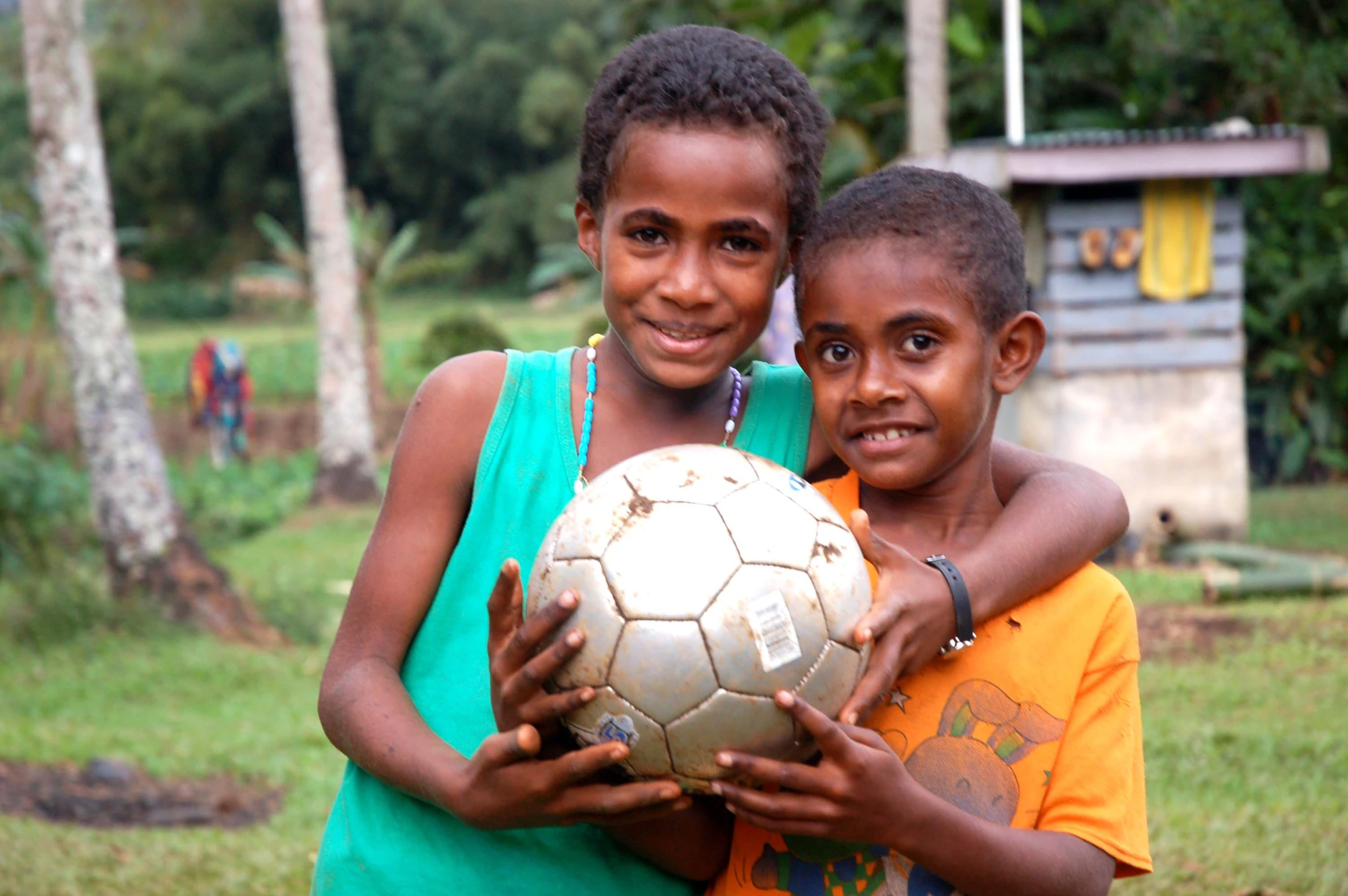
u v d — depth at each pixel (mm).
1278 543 9383
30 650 8102
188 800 5418
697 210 1772
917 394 1804
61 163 8508
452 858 1882
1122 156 8422
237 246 53406
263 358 30734
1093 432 8891
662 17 11055
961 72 11680
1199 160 8500
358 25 52531
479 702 1923
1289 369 12336
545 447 1986
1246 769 4953
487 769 1610
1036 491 2010
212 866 4488
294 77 14938
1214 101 12188
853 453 1865
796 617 1560
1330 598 7645
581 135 1971
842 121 10891
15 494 9297
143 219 53781
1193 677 6168
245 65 51969
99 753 5961
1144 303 8867
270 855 4590
